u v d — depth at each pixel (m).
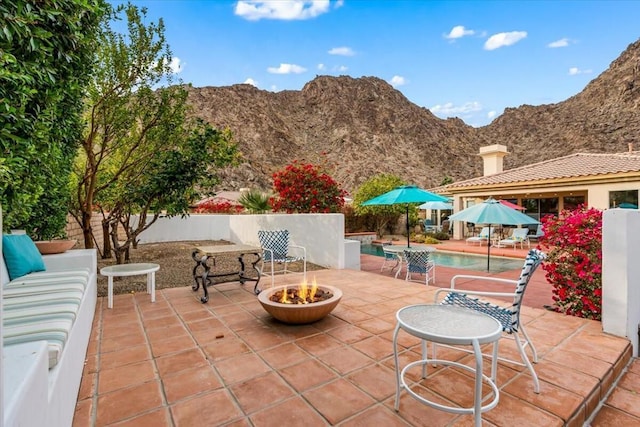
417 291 4.91
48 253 4.19
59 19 2.42
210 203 15.42
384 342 3.06
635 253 3.14
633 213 3.11
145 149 7.52
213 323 3.58
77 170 7.21
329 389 2.29
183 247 10.19
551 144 61.06
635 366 2.83
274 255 5.80
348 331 3.32
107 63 6.23
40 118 2.67
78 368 2.31
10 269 3.21
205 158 6.52
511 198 14.76
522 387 2.28
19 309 2.27
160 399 2.18
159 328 3.44
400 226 17.94
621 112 56.34
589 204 10.73
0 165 2.21
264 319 3.71
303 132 73.56
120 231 11.23
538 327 3.35
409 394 2.09
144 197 6.43
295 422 1.94
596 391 2.29
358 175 55.06
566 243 3.79
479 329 1.83
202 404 2.12
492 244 12.89
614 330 3.11
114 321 3.65
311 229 7.58
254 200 11.62
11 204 2.97
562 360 2.64
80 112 4.31
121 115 6.68
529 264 2.28
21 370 1.20
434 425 1.91
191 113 7.68
